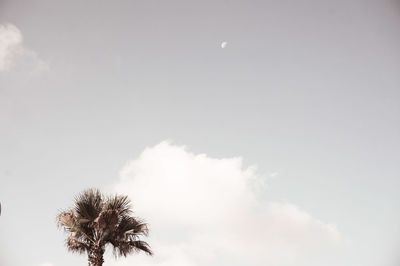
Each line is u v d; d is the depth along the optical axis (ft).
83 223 30.58
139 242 30.68
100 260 29.91
